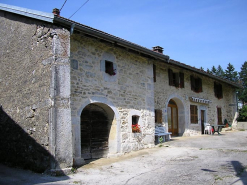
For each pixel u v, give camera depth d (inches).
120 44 297.3
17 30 295.9
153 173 219.5
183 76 495.8
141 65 360.2
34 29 263.0
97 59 296.5
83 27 248.1
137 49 318.0
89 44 289.7
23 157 254.5
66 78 233.0
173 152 314.5
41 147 227.6
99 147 303.6
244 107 804.0
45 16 234.4
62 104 225.8
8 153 283.1
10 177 208.8
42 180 196.1
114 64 317.1
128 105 329.7
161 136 401.4
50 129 217.6
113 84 312.0
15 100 282.7
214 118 603.2
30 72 260.1
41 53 246.2
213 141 403.2
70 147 225.8
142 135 345.1
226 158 268.5
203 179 193.6
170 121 484.4
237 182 182.5
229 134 535.8
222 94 649.6
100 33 264.8
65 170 217.3
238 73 1759.4
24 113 261.1
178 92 481.1
